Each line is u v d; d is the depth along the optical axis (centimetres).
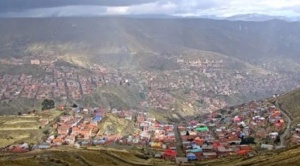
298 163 16538
